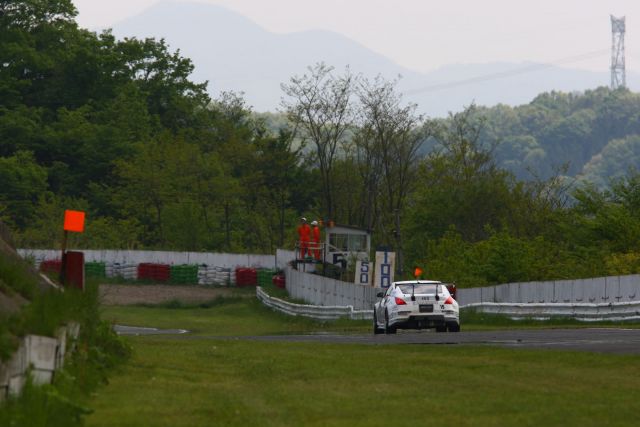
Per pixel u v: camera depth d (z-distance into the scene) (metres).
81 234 158.00
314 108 168.25
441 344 36.91
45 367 19.05
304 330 70.69
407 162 162.75
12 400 16.86
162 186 167.88
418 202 141.88
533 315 61.00
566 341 36.94
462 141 156.62
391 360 30.09
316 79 168.62
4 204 169.12
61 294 23.59
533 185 134.75
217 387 23.42
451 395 22.30
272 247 178.62
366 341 40.78
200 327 78.94
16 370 17.41
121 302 104.12
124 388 22.31
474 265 92.81
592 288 57.34
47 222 160.50
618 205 96.25
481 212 134.75
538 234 127.62
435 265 95.88
